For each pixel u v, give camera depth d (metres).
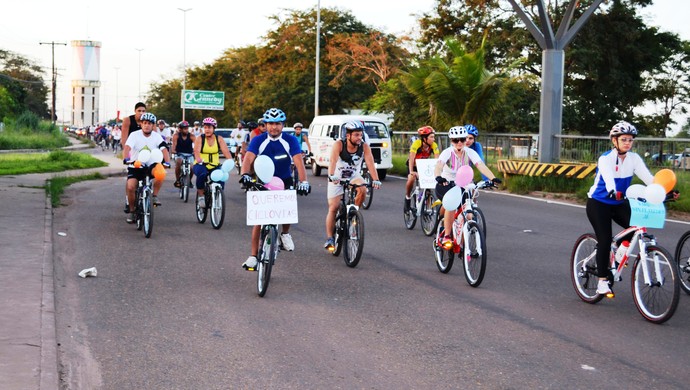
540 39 22.45
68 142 65.31
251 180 8.34
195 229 13.20
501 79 29.56
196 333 6.58
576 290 8.17
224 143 13.49
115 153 50.66
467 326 6.94
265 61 67.81
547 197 20.47
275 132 8.55
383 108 42.12
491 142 27.14
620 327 6.98
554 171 21.19
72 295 7.96
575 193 20.05
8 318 6.51
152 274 9.14
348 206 9.84
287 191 7.89
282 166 8.64
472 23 43.41
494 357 6.00
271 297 8.01
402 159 31.56
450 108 29.94
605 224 7.62
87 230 12.73
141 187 12.48
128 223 13.61
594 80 42.81
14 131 62.53
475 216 9.55
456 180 9.02
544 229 13.78
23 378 5.01
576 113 42.72
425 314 7.37
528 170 21.86
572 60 42.00
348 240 9.88
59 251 10.65
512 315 7.38
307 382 5.36
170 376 5.46
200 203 14.01
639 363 5.89
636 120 47.56
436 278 9.18
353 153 9.86
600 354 6.11
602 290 7.62
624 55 43.84
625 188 7.68
